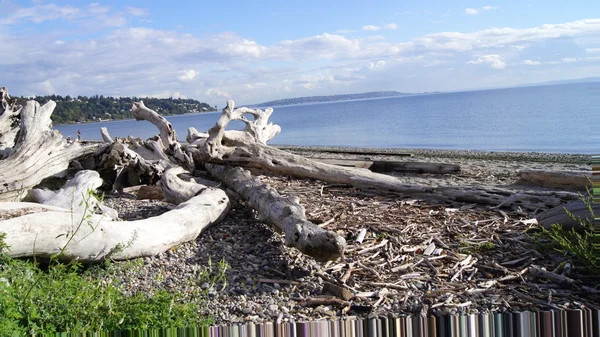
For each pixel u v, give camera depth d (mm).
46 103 8930
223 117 10312
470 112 58250
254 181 8227
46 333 3273
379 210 7691
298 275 5148
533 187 9656
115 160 9109
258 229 6895
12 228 4684
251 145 11047
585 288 4586
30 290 3469
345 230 6523
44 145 8344
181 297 4223
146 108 11172
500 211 7418
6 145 9805
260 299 4594
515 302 4367
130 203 8469
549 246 5652
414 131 37469
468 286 4762
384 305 4375
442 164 11781
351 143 30391
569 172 9539
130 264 5227
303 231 5188
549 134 27000
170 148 10742
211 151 10117
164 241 5848
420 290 4703
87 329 3408
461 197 8180
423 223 6863
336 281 4926
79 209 6406
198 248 6117
